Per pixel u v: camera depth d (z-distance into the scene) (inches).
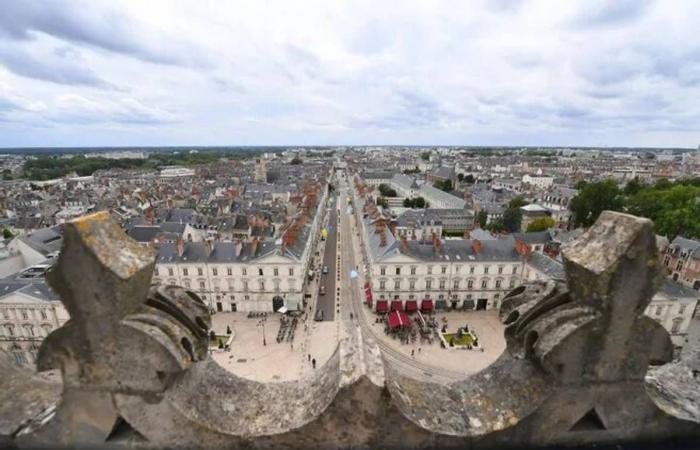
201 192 5944.9
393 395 255.9
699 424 277.6
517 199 4603.8
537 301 287.1
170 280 2203.5
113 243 247.6
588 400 264.4
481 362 1749.5
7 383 295.1
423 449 260.7
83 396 254.8
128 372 247.6
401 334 1969.7
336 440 259.3
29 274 2100.1
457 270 2210.9
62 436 263.1
